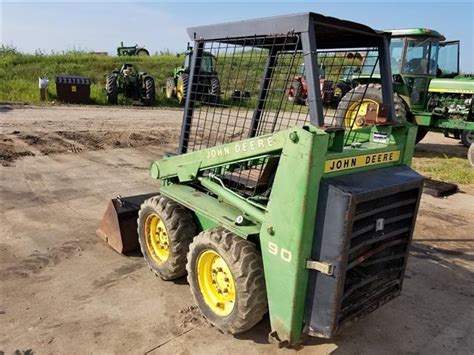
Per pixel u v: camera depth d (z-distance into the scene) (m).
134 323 3.25
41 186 6.30
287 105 3.46
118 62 23.50
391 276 3.12
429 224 5.77
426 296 3.92
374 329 3.38
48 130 10.21
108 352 2.93
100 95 17.61
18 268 3.96
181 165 3.60
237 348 3.02
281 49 3.23
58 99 16.27
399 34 9.57
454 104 10.04
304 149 2.47
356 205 2.52
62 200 5.77
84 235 4.71
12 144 8.56
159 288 3.73
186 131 3.74
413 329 3.41
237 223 3.01
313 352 3.04
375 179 2.75
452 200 6.93
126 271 4.00
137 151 8.94
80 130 10.55
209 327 3.23
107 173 7.17
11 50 21.72
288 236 2.62
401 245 3.12
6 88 16.38
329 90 3.49
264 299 2.91
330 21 2.67
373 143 3.07
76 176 6.90
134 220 4.35
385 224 2.84
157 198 3.77
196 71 3.57
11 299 3.47
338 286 2.54
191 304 3.52
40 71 19.70
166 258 3.79
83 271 3.97
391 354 3.09
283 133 2.61
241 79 3.46
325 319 2.62
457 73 11.40
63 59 22.16
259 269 2.88
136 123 12.48
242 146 2.98
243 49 3.35
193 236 3.64
